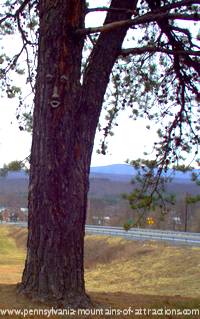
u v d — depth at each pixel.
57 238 7.50
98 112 8.00
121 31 8.19
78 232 7.66
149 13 7.69
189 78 10.44
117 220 58.34
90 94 7.87
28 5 11.14
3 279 31.22
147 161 10.79
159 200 10.16
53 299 7.39
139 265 36.78
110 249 43.53
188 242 39.00
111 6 8.55
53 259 7.49
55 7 7.61
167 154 10.70
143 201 10.07
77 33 7.61
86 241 48.09
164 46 9.97
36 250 7.59
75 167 7.65
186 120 10.86
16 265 44.81
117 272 36.75
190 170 10.62
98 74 7.98
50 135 7.54
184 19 7.49
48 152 7.54
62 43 7.59
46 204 7.52
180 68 10.40
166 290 26.67
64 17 7.59
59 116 7.52
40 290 7.46
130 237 45.00
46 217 7.52
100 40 8.09
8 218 80.81
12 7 11.41
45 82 7.63
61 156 7.52
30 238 7.70
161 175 10.51
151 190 10.35
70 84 7.61
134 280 32.88
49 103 7.54
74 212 7.60
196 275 30.12
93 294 9.39
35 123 7.76
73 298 7.48
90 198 59.78
